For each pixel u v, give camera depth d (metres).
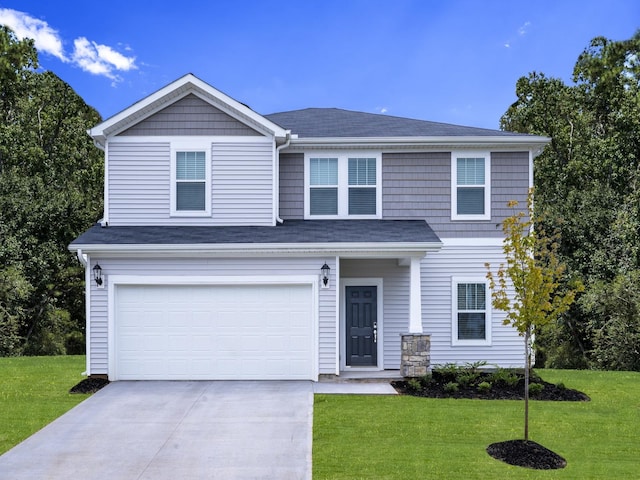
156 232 13.02
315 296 12.47
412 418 9.66
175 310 12.48
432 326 14.17
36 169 28.12
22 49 27.36
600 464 7.70
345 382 12.34
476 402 10.92
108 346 12.31
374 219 14.48
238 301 12.53
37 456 7.86
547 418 9.86
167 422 9.38
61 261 25.45
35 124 28.81
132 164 13.66
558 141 27.97
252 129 13.77
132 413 9.89
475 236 14.38
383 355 14.10
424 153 14.52
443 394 11.48
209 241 12.29
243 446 8.23
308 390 11.55
